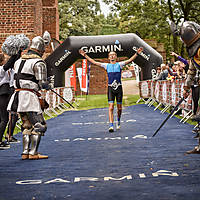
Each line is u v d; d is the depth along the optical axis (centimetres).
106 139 759
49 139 794
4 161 562
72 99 1956
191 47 572
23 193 378
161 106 1580
